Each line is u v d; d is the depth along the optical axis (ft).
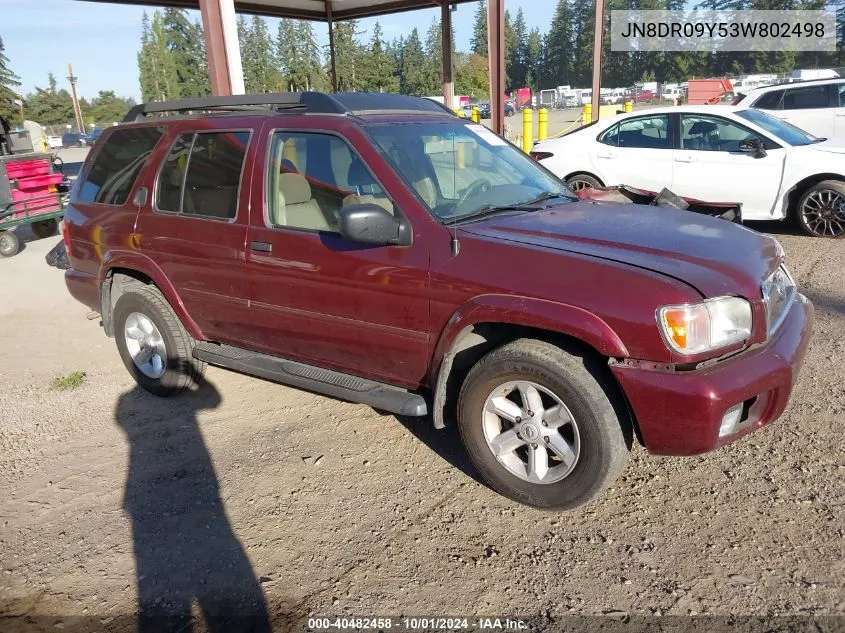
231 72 27.71
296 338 13.17
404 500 11.42
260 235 13.01
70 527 11.25
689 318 9.16
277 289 12.93
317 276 12.24
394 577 9.59
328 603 9.17
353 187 12.01
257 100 13.96
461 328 10.53
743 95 52.90
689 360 9.25
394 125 12.86
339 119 12.44
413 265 11.09
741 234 11.71
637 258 10.01
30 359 19.43
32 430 14.89
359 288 11.75
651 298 9.24
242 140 13.55
